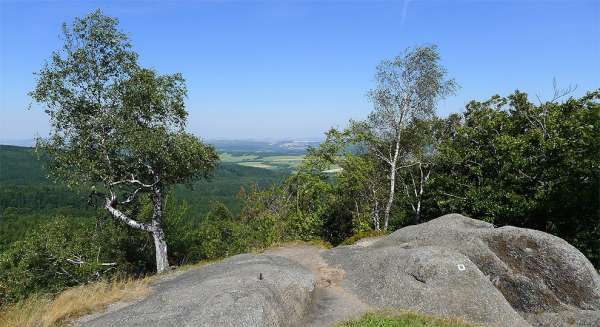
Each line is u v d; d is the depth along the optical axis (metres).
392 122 35.62
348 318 14.21
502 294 15.49
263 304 12.52
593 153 24.94
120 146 26.94
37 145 26.38
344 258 20.19
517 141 28.08
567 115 28.61
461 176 33.00
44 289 27.73
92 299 15.04
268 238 34.31
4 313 13.80
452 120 39.75
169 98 28.19
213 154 31.70
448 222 21.05
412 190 41.75
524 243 17.61
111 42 26.92
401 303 15.14
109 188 27.80
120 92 27.33
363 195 38.25
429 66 33.56
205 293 13.37
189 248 45.16
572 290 15.82
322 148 38.28
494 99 33.41
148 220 37.97
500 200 28.62
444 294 14.76
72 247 30.48
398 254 17.53
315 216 35.28
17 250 30.23
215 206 60.00
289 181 38.78
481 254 17.31
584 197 25.31
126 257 38.56
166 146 27.73
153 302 13.29
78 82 26.77
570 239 26.50
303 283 15.77
